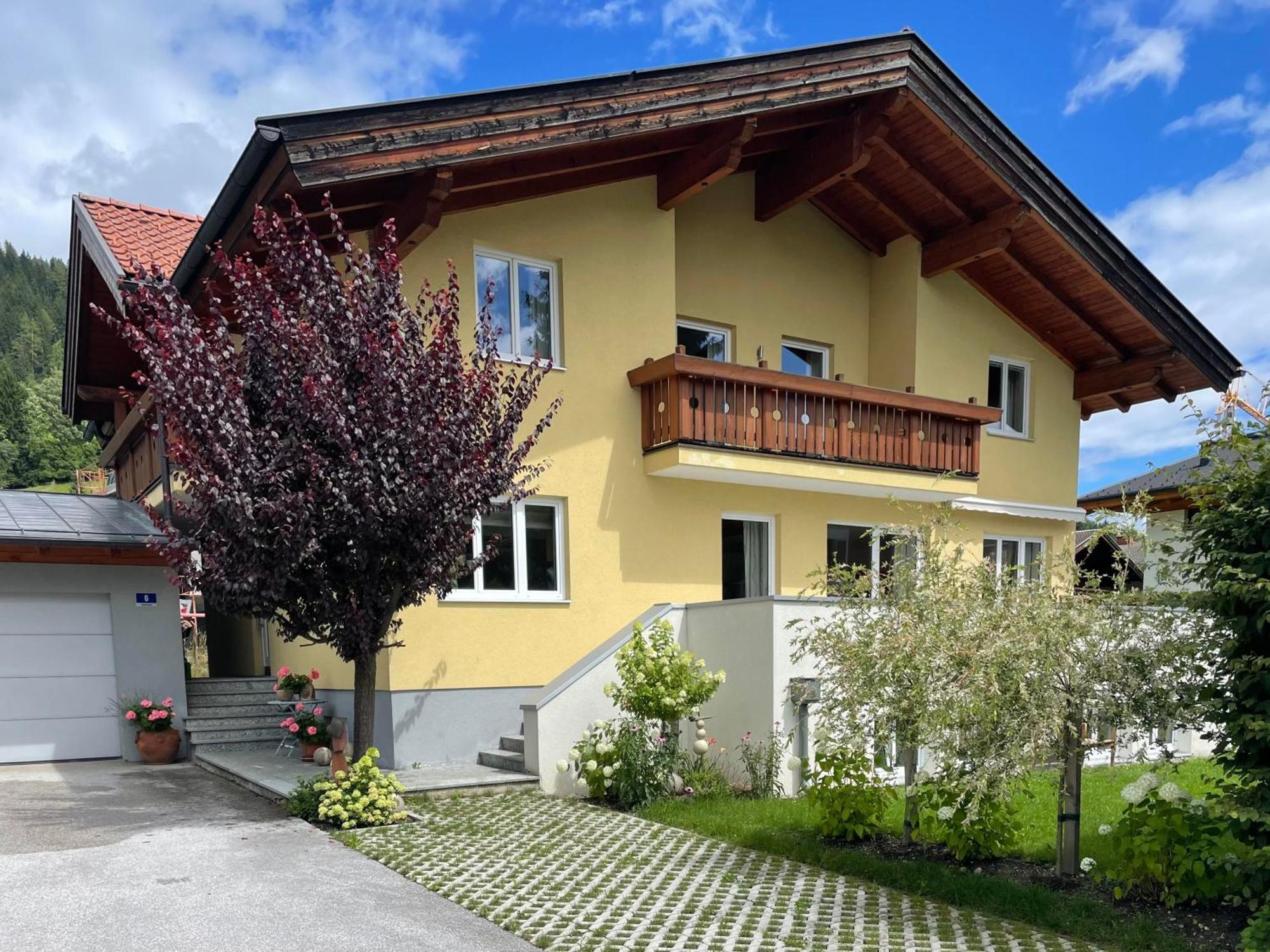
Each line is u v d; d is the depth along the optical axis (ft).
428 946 13.79
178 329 19.99
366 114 23.34
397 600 22.52
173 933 14.23
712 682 25.09
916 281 41.52
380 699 27.99
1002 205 38.60
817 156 36.42
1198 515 16.69
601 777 24.56
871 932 14.43
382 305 21.54
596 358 32.58
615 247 33.24
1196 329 43.19
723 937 14.25
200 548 20.81
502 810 23.25
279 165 22.81
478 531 29.66
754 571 37.65
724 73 29.81
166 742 32.91
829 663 19.65
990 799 17.13
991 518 44.09
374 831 21.08
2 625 32.50
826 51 31.76
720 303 38.42
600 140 27.55
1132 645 16.31
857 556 40.50
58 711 33.22
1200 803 15.42
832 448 35.50
